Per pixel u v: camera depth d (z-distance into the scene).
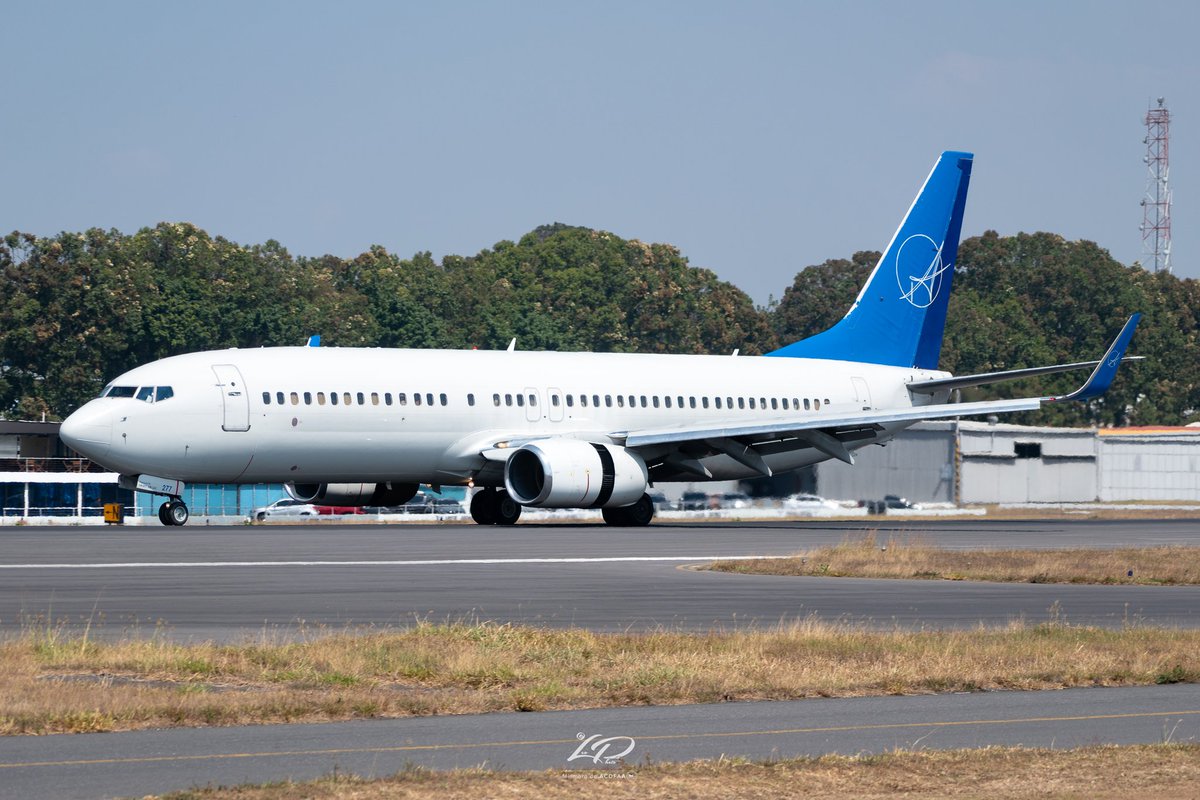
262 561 124.50
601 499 179.50
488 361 189.62
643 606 94.81
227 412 170.50
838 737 54.25
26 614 86.06
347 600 95.81
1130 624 88.38
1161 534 187.75
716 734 54.44
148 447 167.75
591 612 91.25
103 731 53.31
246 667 65.31
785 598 101.12
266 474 175.75
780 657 71.00
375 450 178.75
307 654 68.44
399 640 72.88
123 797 43.94
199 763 48.56
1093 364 186.75
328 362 178.62
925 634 79.12
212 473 172.62
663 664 67.56
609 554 137.12
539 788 45.47
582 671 66.31
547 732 54.34
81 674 63.56
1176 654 74.06
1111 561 132.62
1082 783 47.19
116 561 122.31
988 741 53.88
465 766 48.75
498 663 66.81
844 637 77.06
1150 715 59.00
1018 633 80.44
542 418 189.25
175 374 170.38
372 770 47.91
